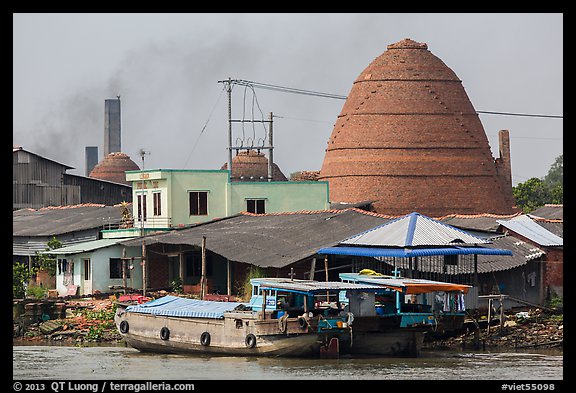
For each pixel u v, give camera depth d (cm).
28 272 14062
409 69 19812
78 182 19762
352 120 19975
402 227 10412
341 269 11362
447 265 10819
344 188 19800
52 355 9700
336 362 8906
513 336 10112
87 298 12644
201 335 9394
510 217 12656
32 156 19138
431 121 19612
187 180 14050
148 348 9894
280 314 8956
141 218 14400
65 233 15012
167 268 13338
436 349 9912
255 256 11431
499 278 11175
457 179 19525
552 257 11394
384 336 9119
